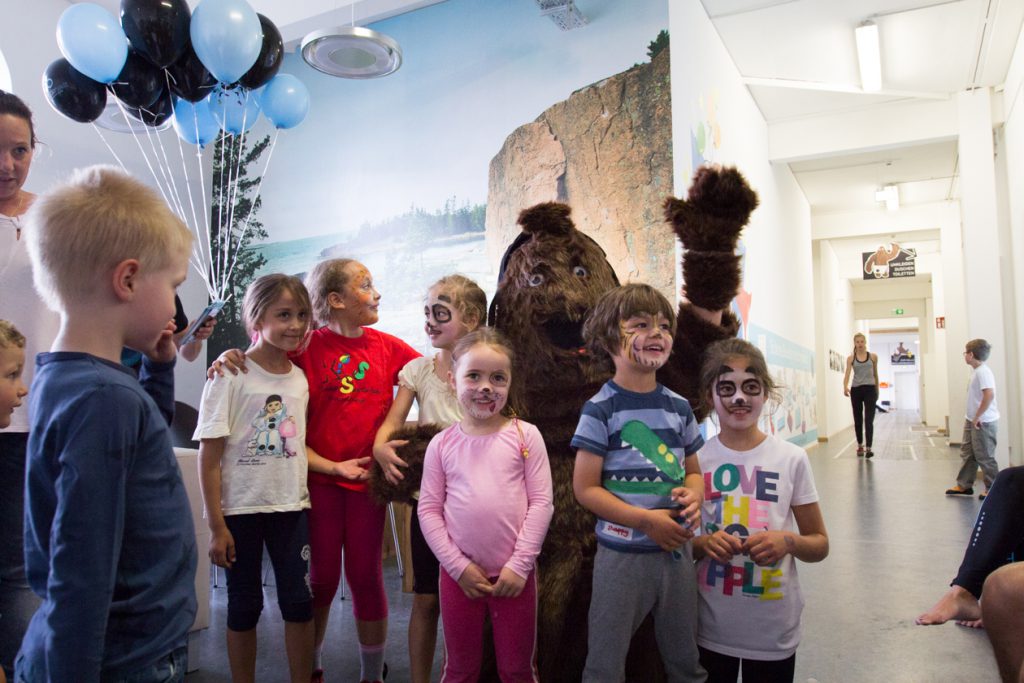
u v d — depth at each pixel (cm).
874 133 836
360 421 236
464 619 180
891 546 444
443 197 626
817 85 762
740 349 182
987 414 620
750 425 181
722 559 168
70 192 116
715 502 179
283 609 216
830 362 1473
